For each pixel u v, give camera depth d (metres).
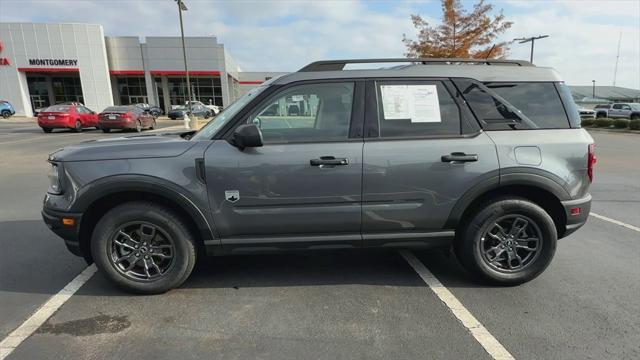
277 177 3.24
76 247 3.33
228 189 3.24
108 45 40.12
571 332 2.89
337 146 3.29
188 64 41.47
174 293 3.49
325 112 3.37
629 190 7.66
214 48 41.38
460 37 19.73
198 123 24.41
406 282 3.71
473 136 3.42
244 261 4.20
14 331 2.88
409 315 3.13
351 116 3.36
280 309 3.22
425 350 2.68
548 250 3.54
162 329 2.93
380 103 3.39
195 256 3.47
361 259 4.25
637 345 2.74
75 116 20.56
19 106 38.19
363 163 3.28
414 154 3.32
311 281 3.73
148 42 40.53
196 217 3.27
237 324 3.00
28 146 14.25
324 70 3.46
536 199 3.64
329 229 3.39
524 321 3.04
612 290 3.54
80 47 38.19
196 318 3.08
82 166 3.19
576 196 3.53
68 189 3.21
